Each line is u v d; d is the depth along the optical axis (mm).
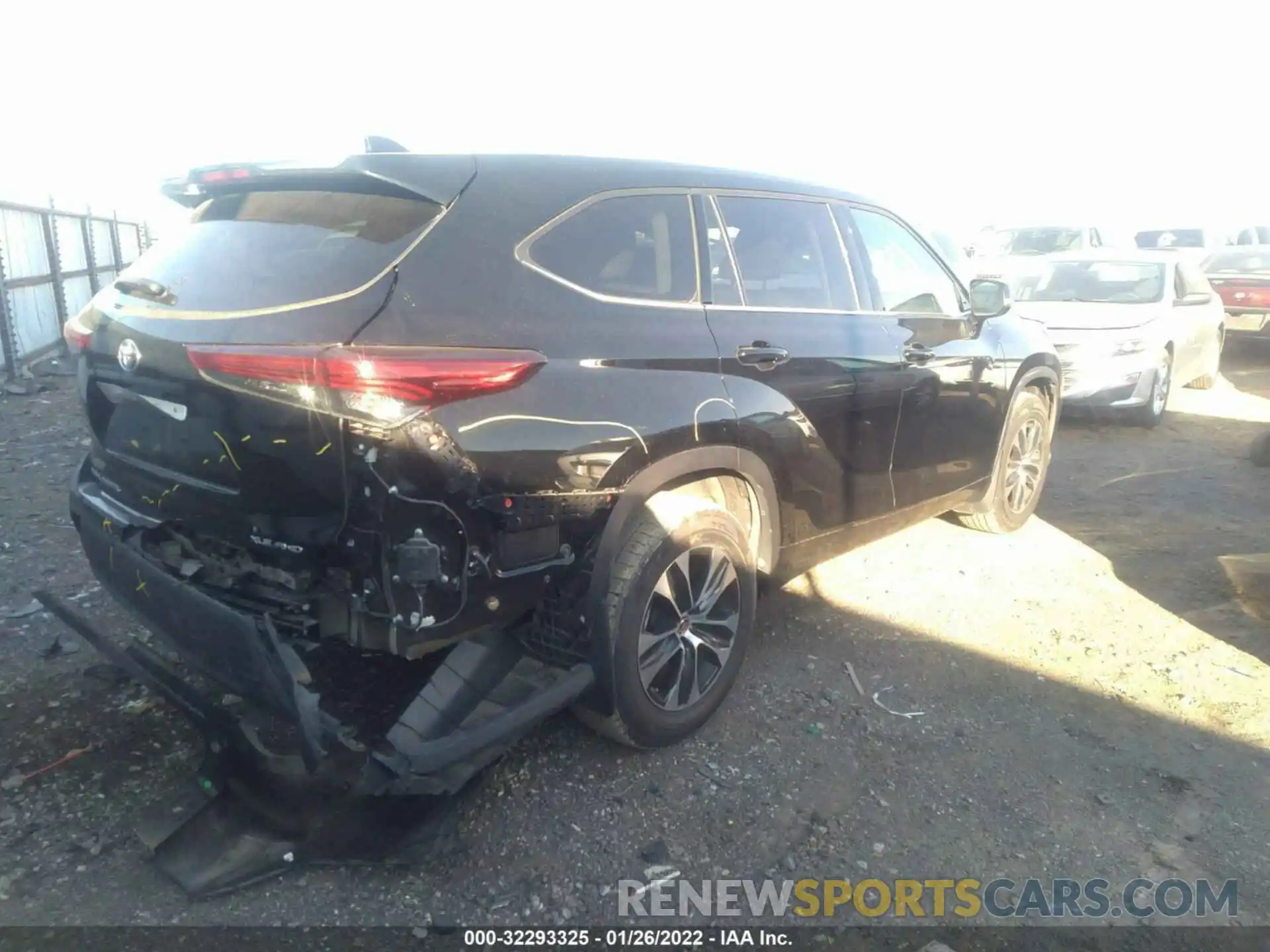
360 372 2584
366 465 2631
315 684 3496
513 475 2836
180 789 3262
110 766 3379
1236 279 13719
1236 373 13539
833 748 3678
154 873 2908
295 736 2932
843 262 4371
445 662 3041
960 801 3393
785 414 3773
